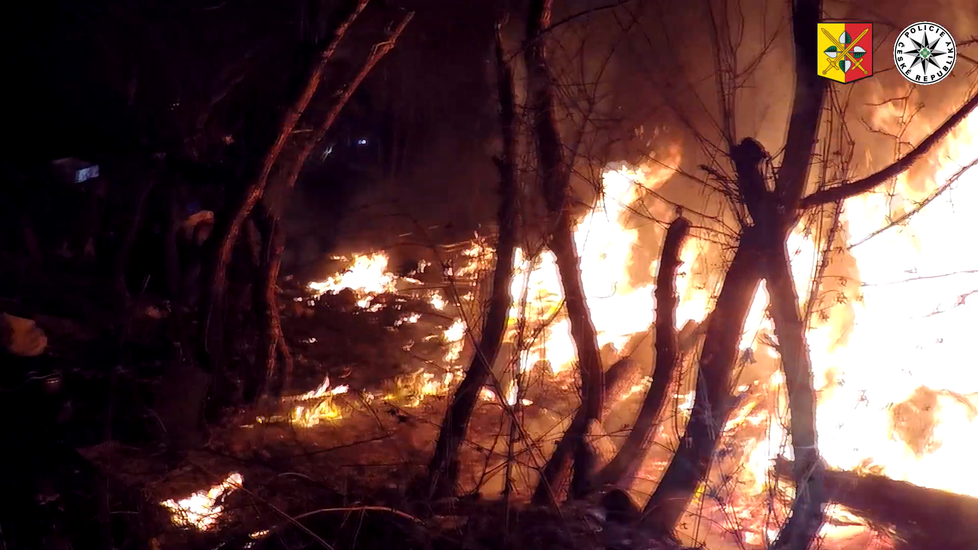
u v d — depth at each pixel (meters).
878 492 4.41
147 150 9.19
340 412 6.92
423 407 7.16
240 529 4.30
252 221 6.88
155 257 9.95
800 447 3.66
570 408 6.04
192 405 5.70
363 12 6.24
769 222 3.71
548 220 4.47
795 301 3.67
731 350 3.95
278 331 6.82
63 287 9.22
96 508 4.32
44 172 9.80
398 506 4.37
